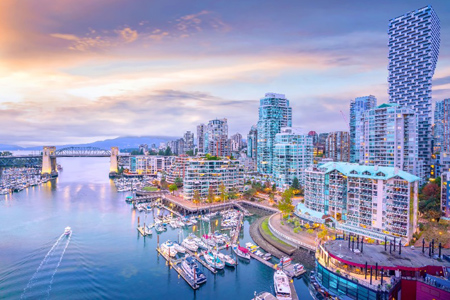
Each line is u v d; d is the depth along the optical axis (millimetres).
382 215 116062
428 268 80875
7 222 157750
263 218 164375
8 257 110812
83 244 125938
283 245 120750
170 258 111250
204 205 193875
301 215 145125
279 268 101125
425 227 122062
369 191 120812
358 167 128875
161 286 92500
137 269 103562
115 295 86875
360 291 77812
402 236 109125
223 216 172875
